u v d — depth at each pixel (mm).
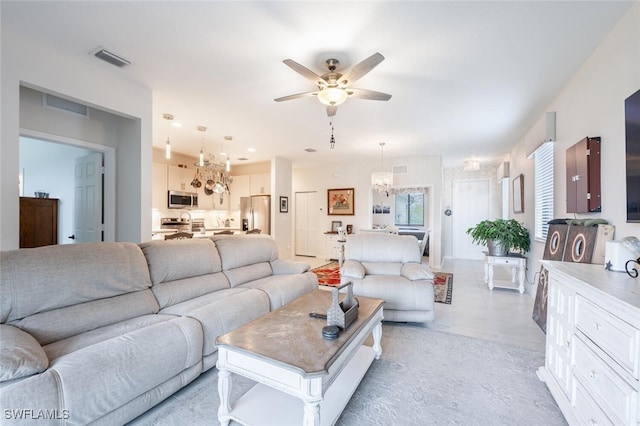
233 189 7895
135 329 1845
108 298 2002
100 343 1543
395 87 2980
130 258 2199
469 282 4930
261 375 1462
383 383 1985
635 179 1695
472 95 3166
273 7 1845
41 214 4289
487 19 1937
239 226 7723
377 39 2176
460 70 2625
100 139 3246
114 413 1439
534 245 4027
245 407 1612
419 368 2180
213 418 1637
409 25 2010
